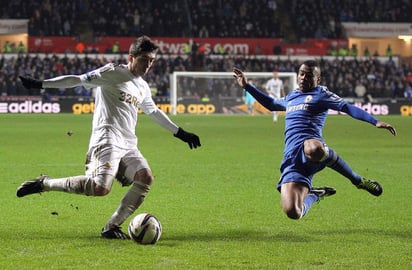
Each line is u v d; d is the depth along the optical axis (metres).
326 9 95.50
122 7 90.31
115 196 19.50
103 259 12.01
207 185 21.95
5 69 76.00
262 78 77.69
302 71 14.53
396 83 82.00
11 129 48.25
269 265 11.68
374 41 98.50
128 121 13.84
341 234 14.45
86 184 13.49
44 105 74.81
